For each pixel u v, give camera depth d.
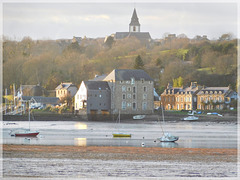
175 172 166.75
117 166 174.25
